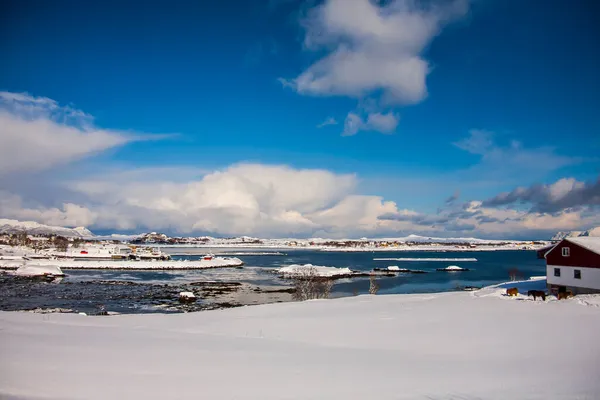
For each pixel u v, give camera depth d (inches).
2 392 445.1
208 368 619.8
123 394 474.6
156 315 1348.4
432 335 982.4
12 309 2114.9
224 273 4776.1
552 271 1838.1
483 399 469.7
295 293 2893.7
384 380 568.7
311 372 612.7
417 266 6525.6
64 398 446.6
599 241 1743.4
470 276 4581.7
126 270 5108.3
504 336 952.3
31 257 6117.1
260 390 508.7
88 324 1080.8
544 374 601.9
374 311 1362.0
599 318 1143.0
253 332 1022.4
